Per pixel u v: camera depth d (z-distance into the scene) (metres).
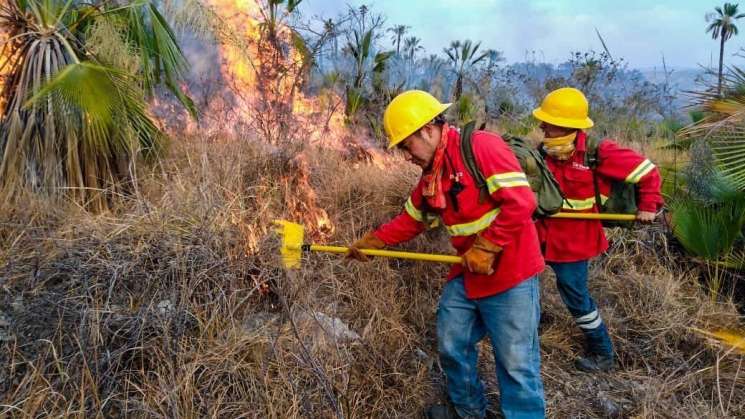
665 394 2.85
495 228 2.09
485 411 2.62
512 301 2.22
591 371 3.07
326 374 2.36
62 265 2.53
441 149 2.13
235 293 2.60
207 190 3.09
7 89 3.44
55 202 3.23
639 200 2.87
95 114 3.09
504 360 2.30
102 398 2.07
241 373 2.30
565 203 2.94
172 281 2.51
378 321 2.92
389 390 2.58
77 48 3.59
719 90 3.79
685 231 4.01
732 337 3.23
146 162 3.67
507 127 6.49
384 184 4.12
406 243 3.61
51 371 2.15
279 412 2.18
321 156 4.42
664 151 5.32
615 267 4.18
